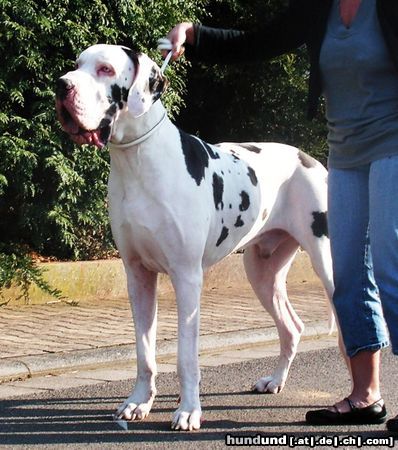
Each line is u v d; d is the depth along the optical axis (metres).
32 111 8.84
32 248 9.34
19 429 4.94
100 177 9.09
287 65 11.10
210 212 5.09
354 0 4.65
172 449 4.56
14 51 8.62
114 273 9.20
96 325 7.78
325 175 5.91
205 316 8.34
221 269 10.02
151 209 4.85
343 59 4.65
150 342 5.19
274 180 5.71
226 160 5.40
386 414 5.13
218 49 5.26
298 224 5.79
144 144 4.81
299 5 5.03
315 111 4.93
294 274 10.65
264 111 11.54
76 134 4.63
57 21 8.78
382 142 4.60
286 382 6.16
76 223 9.37
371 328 4.92
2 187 8.76
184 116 11.74
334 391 5.91
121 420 5.09
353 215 4.84
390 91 4.59
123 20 9.20
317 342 7.71
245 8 11.24
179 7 9.81
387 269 4.55
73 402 5.56
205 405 5.51
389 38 4.47
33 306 8.59
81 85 4.55
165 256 4.92
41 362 6.40
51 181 8.89
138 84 4.73
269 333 7.66
